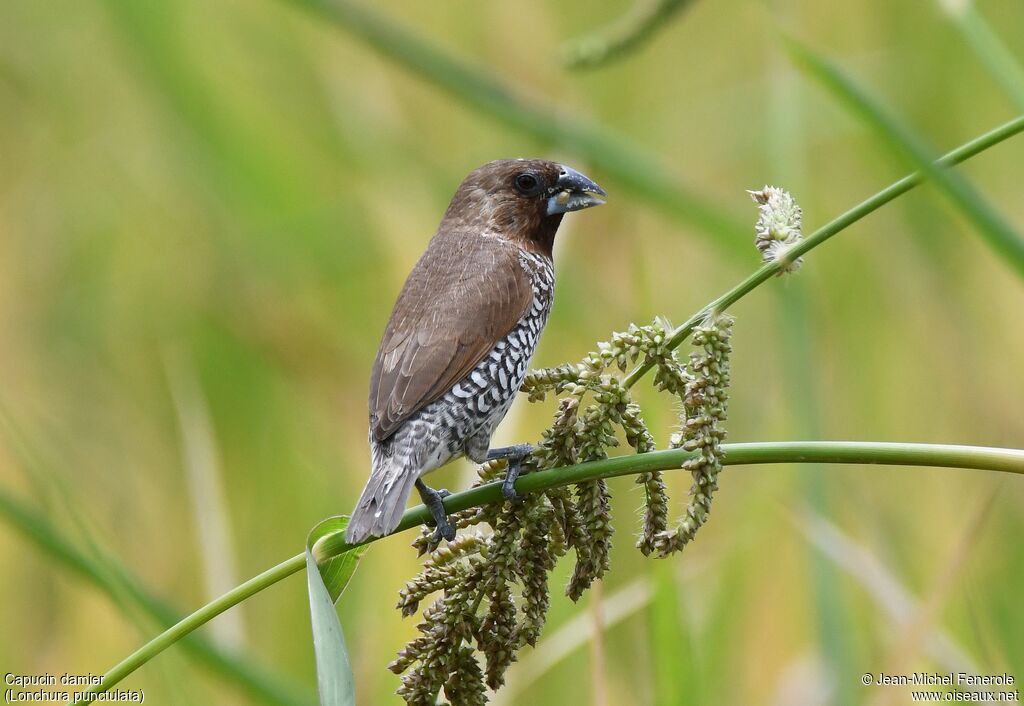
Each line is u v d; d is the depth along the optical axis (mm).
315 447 11992
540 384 6203
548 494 6168
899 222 12844
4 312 13141
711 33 15094
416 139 13352
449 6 14117
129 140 14609
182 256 13742
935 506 11016
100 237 14102
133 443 12484
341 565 6660
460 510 6242
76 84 14836
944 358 12258
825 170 13773
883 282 12867
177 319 13109
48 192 14234
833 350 12422
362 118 13375
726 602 9227
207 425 10102
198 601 10953
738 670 9359
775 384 12086
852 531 10750
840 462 5711
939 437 11992
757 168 14047
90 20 14766
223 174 13344
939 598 7844
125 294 13617
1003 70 7156
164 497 11938
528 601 6094
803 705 9148
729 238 9805
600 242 12367
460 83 9656
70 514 7547
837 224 5914
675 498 10398
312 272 13164
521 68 13695
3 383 12117
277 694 7781
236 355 12406
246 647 9328
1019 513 10586
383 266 12852
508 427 10227
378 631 9430
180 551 11242
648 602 7801
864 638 9641
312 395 12352
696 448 5832
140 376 13000
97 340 13297
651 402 8398
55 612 10664
